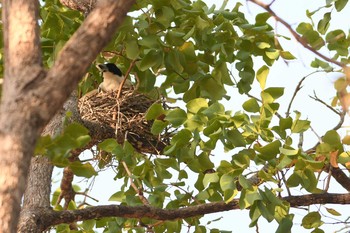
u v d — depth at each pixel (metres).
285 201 11.16
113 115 12.84
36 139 5.64
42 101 5.68
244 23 12.26
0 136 5.55
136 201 11.17
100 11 5.92
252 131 10.56
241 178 10.24
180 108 11.01
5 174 5.48
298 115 10.64
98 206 10.38
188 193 11.70
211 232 12.01
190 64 11.88
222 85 12.23
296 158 10.55
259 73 10.62
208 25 11.80
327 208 11.40
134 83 13.84
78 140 7.12
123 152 11.23
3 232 5.41
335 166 10.75
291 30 6.88
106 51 12.59
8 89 5.76
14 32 6.12
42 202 10.16
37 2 6.29
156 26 11.70
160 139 12.91
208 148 10.69
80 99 13.30
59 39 12.02
